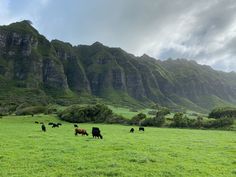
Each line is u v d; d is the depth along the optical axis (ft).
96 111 544.62
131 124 510.99
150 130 302.04
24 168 80.94
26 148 115.85
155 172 79.15
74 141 142.00
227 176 77.41
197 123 476.95
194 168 84.69
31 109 633.61
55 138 156.66
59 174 74.74
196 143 150.61
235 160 101.40
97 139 154.81
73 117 517.14
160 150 116.47
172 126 480.64
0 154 100.58
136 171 79.51
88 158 95.50
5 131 209.15
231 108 630.74
